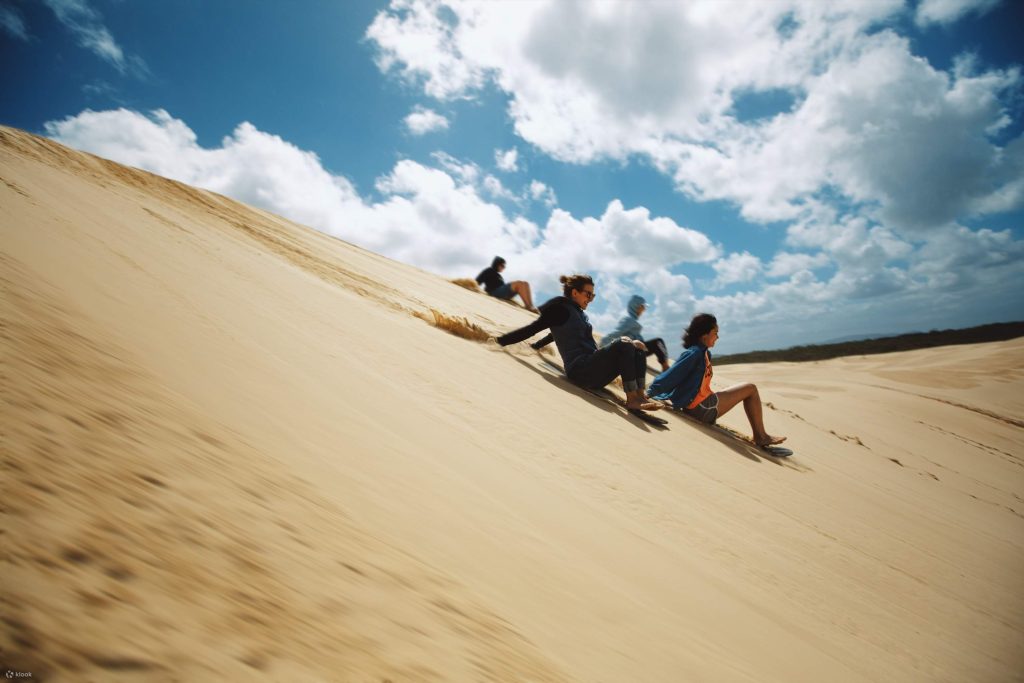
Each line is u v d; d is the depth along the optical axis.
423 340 4.72
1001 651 2.72
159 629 0.45
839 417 14.16
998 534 6.26
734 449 5.46
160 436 0.91
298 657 0.53
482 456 2.42
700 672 1.27
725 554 2.58
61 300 1.45
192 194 8.98
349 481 1.29
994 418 19.42
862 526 4.23
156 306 2.09
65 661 0.34
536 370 5.61
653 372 9.77
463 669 0.70
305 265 7.12
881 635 2.35
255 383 1.73
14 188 3.23
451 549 1.23
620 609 1.44
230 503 0.81
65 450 0.69
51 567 0.45
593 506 2.49
